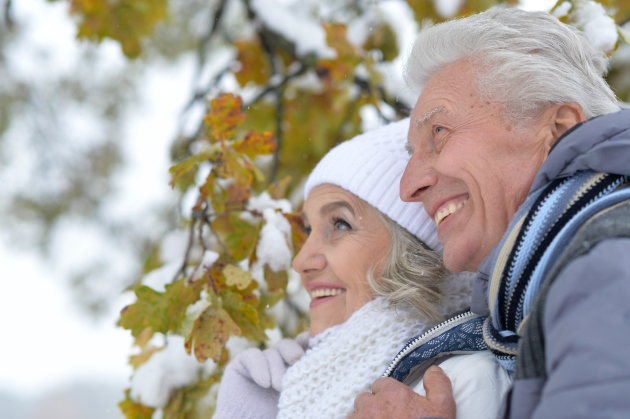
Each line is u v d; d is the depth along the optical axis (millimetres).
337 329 1352
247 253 1782
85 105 4816
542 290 697
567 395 562
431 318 1226
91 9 3381
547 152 981
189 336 1500
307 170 3094
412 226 1305
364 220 1361
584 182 801
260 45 3127
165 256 2320
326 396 1221
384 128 1477
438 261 1300
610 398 537
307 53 2615
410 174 1100
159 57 4566
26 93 4762
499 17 1121
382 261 1324
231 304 1581
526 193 979
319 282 1403
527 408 661
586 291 614
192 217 1729
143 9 3439
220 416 1434
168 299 1557
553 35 1059
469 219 1026
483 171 991
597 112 1021
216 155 1674
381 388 988
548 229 812
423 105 1103
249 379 1487
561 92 979
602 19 1726
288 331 2176
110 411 1723
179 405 1702
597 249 644
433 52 1127
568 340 592
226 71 2971
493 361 1024
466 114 1034
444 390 954
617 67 3139
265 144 1675
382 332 1231
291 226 1769
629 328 571
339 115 3006
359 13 2945
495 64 1032
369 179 1347
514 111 989
